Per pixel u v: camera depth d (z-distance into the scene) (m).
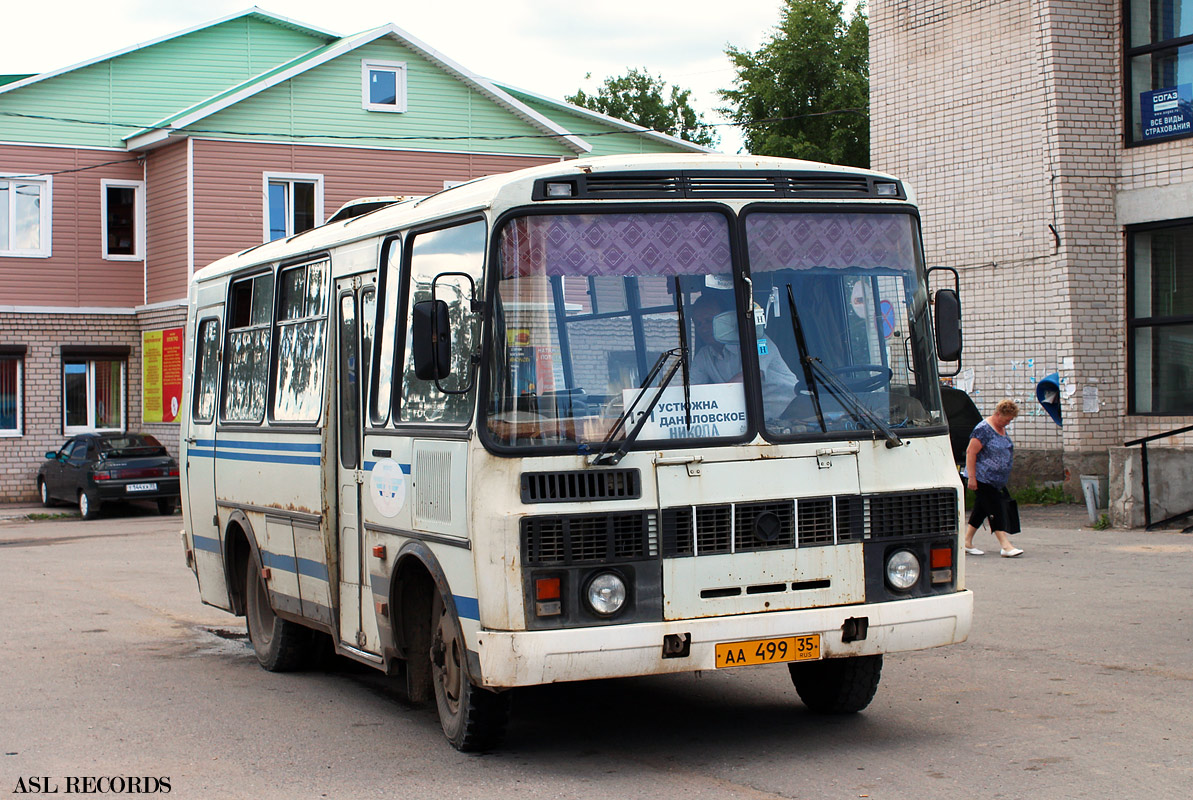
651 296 6.63
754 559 6.54
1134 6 18.70
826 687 7.70
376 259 7.97
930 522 6.93
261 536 9.72
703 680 9.08
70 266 31.14
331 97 31.02
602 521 6.34
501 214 6.54
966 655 9.36
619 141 38.00
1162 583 12.11
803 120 48.16
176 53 33.06
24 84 30.70
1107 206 18.83
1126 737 6.98
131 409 31.69
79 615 12.81
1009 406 14.15
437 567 6.87
